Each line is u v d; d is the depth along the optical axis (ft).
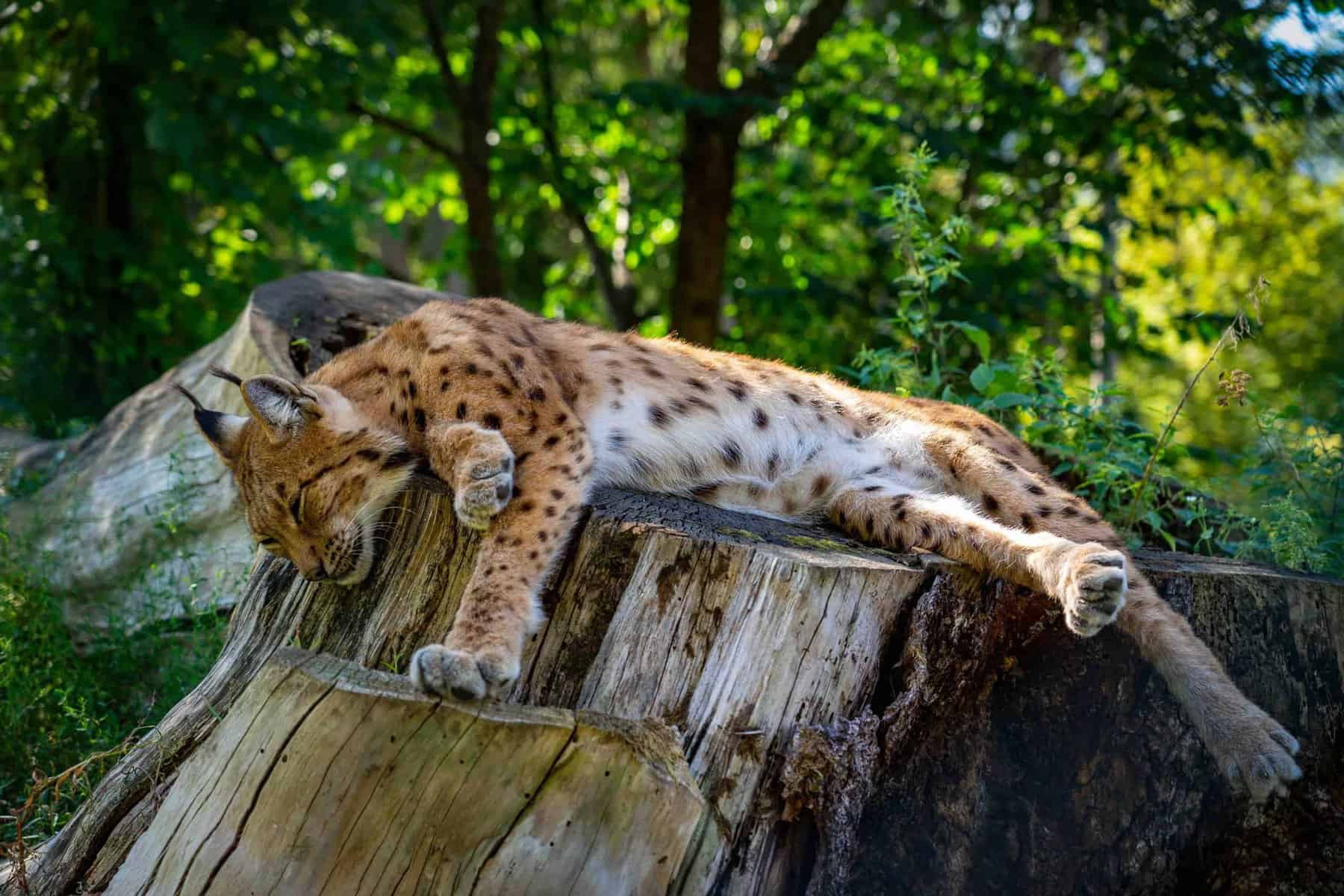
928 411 17.25
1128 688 14.14
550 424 14.53
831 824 12.34
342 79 37.81
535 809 10.94
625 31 57.52
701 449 15.97
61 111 40.37
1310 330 51.67
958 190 44.65
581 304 57.06
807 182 49.16
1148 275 49.55
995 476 15.81
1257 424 20.36
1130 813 14.02
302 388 14.20
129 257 39.17
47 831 15.26
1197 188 51.37
